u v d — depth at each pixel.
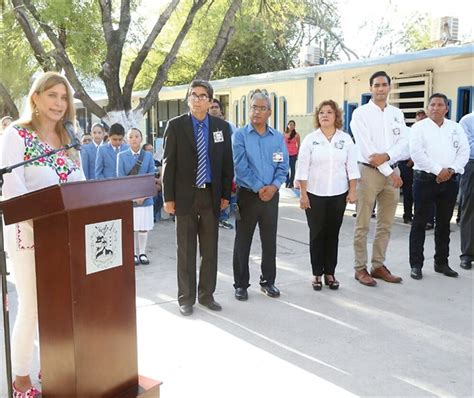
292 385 3.13
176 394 3.02
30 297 2.70
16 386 2.80
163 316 4.28
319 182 4.79
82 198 2.15
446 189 5.20
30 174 2.68
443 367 3.38
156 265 5.89
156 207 8.54
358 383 3.16
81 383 2.29
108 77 9.41
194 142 4.25
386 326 4.05
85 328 2.29
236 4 9.77
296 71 11.52
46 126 2.80
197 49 16.77
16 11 9.21
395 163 5.14
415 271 5.26
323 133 4.83
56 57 9.35
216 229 4.39
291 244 6.89
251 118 4.63
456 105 9.32
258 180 4.55
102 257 2.35
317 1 14.88
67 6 9.16
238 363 3.43
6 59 12.80
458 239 6.95
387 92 4.94
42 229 2.26
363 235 5.11
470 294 4.79
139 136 5.93
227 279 5.32
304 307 4.47
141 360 3.46
